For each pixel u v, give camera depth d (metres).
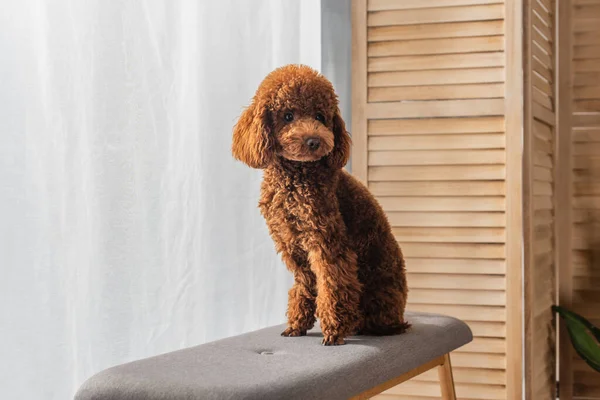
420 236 2.31
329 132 1.55
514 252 2.23
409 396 2.29
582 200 2.66
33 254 1.73
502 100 2.24
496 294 2.25
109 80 1.89
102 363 1.88
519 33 2.23
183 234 2.08
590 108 2.65
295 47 2.37
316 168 1.60
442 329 1.80
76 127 1.82
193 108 2.11
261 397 1.23
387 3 2.32
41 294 1.75
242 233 2.25
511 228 2.24
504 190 2.24
